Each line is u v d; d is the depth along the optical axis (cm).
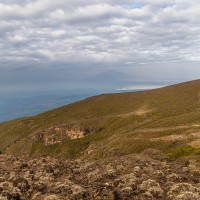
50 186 1723
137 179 1702
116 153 6431
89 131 12469
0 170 2350
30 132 15600
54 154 11394
